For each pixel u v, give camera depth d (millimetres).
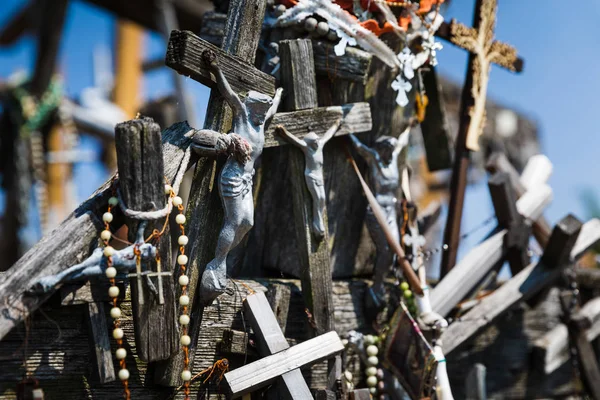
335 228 3639
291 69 3270
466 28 3869
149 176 2641
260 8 3047
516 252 4246
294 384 3004
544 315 4547
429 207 4242
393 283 3715
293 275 3568
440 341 3447
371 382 3455
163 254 2740
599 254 5723
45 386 2713
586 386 4410
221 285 2959
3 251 7898
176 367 2871
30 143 8008
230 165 2955
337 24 3357
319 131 3312
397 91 3650
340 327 3545
